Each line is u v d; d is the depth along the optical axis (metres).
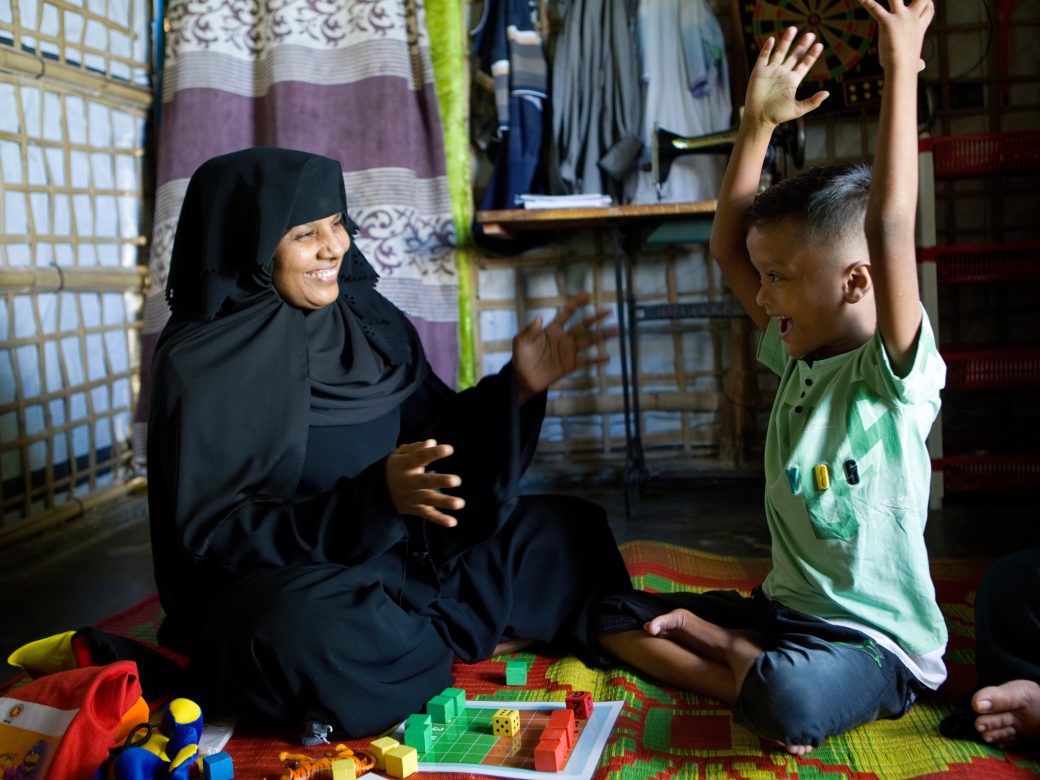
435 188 3.84
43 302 3.41
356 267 2.03
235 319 1.78
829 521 1.56
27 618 2.58
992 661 1.53
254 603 1.58
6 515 3.16
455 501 1.56
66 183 3.57
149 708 1.76
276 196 1.73
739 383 3.85
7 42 3.25
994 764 1.41
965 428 3.74
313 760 1.49
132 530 3.55
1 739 1.44
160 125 3.88
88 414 3.65
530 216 3.30
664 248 3.92
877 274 1.37
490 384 1.90
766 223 1.53
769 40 1.69
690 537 3.06
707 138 3.30
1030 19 3.67
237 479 1.71
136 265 3.99
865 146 3.78
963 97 3.73
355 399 1.91
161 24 3.99
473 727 1.62
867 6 1.33
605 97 3.69
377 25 3.75
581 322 1.84
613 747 1.52
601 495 3.74
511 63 3.68
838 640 1.57
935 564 2.52
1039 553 1.55
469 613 1.88
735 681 1.59
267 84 3.82
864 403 1.53
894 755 1.47
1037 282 3.62
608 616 1.84
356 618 1.59
